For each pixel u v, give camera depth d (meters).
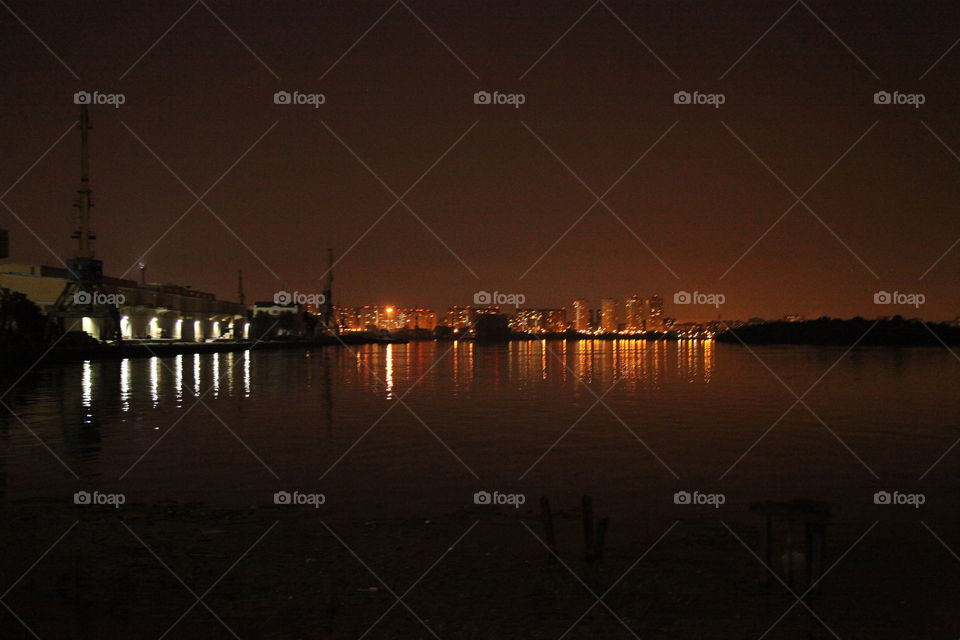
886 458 30.23
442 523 19.69
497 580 15.45
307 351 177.50
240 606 14.02
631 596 14.65
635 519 20.33
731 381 77.62
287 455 30.05
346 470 26.91
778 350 194.00
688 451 31.64
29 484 24.22
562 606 14.17
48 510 20.73
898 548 17.78
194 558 16.62
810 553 14.98
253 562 16.41
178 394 58.00
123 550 17.12
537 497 22.91
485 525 19.55
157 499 22.22
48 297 114.94
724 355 157.88
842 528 19.56
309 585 15.09
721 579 15.60
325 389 64.88
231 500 22.14
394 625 13.30
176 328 159.00
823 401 55.22
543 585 15.20
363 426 39.44
